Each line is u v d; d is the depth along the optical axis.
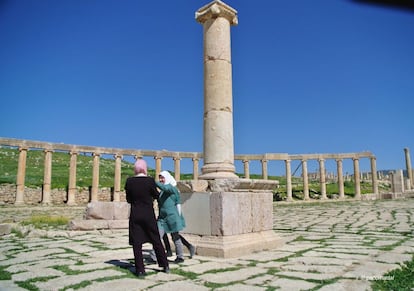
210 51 9.79
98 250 9.13
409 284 5.39
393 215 18.91
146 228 6.39
